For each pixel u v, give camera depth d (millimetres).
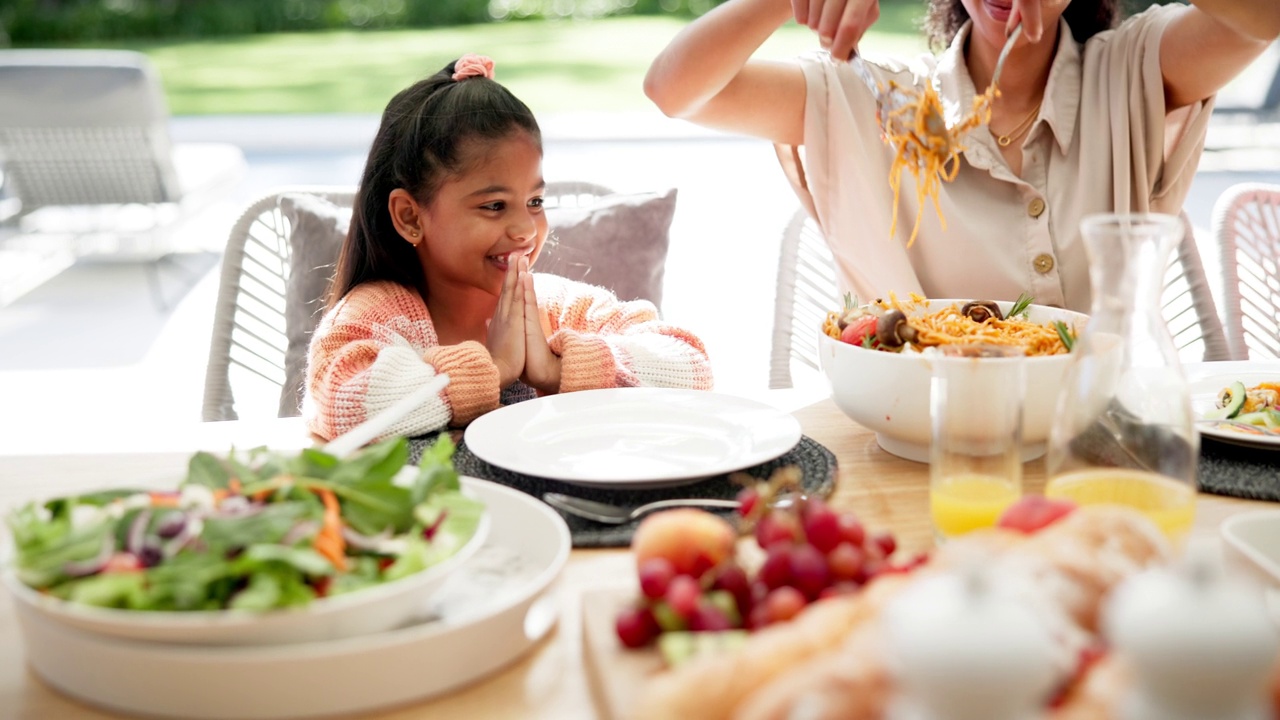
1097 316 783
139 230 4324
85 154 4316
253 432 1199
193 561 642
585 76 10703
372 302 1489
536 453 1031
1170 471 768
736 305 3490
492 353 1428
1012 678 399
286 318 1804
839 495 976
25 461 1085
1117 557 582
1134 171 1625
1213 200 5027
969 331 1131
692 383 1417
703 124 1733
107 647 631
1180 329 1786
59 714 649
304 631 632
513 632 699
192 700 627
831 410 1240
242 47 11344
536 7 11859
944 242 1623
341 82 10570
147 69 4246
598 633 679
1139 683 428
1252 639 406
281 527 658
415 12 11734
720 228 4355
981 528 801
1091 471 779
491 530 858
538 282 1682
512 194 1488
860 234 1671
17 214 4441
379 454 769
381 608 649
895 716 443
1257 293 1838
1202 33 1530
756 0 1559
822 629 542
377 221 1554
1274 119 6988
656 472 969
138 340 3875
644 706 528
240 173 5219
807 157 1707
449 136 1460
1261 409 1129
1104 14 1688
